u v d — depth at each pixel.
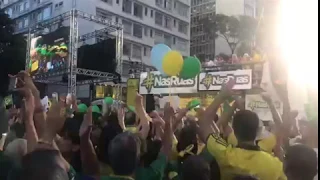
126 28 45.94
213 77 13.27
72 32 20.36
